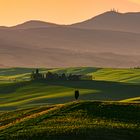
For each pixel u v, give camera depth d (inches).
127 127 4731.8
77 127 4672.7
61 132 4515.3
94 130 4566.9
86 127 4672.7
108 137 4384.8
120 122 4933.6
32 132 4618.6
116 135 4461.1
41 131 4613.7
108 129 4618.6
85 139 4315.9
